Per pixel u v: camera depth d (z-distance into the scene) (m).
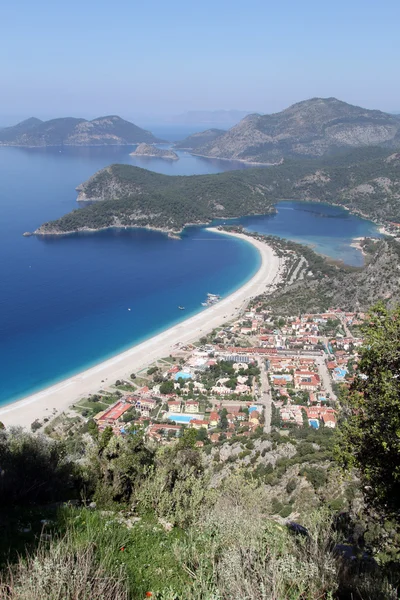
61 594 8.66
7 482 16.27
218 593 9.31
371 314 15.88
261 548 11.08
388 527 16.08
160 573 10.99
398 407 13.48
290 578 10.20
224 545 11.80
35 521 13.45
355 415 15.57
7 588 9.05
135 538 12.84
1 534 12.19
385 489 14.28
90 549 10.23
